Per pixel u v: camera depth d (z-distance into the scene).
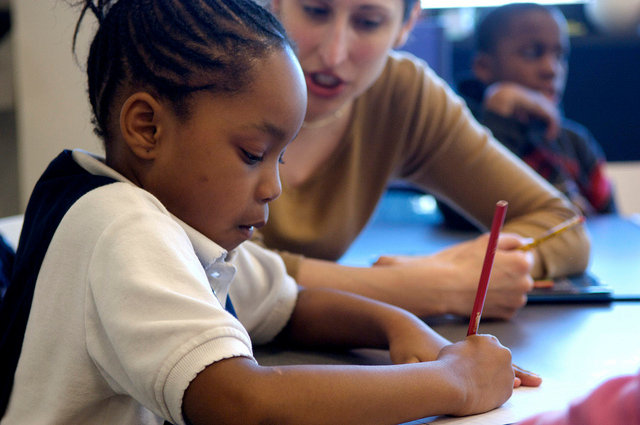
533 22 2.41
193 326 0.60
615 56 2.85
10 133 2.24
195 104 0.68
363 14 1.11
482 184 1.38
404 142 1.37
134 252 0.63
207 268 0.72
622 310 1.11
